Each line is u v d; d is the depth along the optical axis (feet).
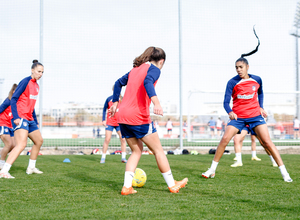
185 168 18.70
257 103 14.49
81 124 50.78
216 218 7.38
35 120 16.29
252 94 14.30
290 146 39.50
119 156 29.63
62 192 10.77
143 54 10.33
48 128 49.34
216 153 14.65
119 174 15.92
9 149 19.30
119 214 7.73
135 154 10.75
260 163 21.94
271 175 15.52
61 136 49.70
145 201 9.28
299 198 9.78
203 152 36.06
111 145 42.04
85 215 7.63
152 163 21.53
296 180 13.82
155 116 53.67
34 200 9.42
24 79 14.78
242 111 14.44
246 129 20.35
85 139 51.42
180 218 7.37
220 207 8.50
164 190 11.23
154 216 7.54
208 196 10.08
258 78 14.48
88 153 36.68
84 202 9.13
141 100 9.89
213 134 49.62
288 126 48.83
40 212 7.93
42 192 10.75
